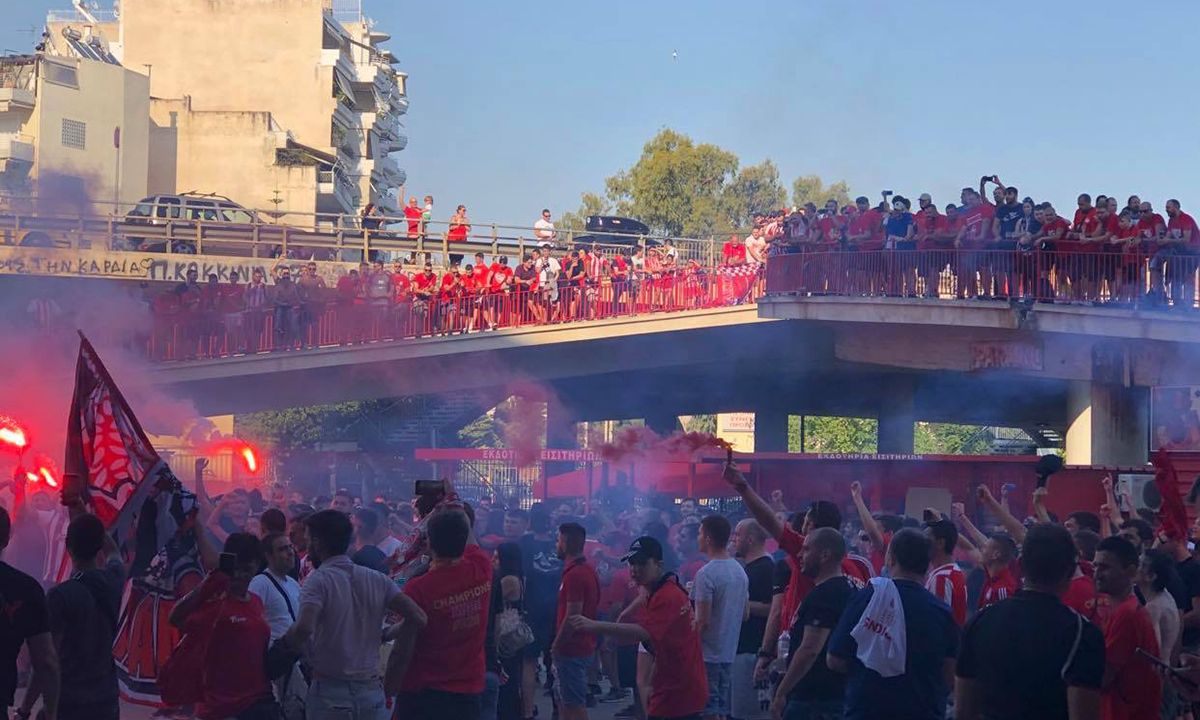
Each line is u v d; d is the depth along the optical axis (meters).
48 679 7.52
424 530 9.97
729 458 9.92
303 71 74.81
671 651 9.61
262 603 9.73
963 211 26.25
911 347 29.42
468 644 8.62
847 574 9.53
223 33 74.81
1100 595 8.66
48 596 8.20
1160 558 9.66
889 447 34.44
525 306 34.44
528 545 14.09
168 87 74.75
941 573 9.72
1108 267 25.09
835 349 30.97
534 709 14.20
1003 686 6.33
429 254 41.00
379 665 8.88
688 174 85.50
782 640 9.41
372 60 87.81
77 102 63.94
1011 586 10.01
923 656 7.60
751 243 32.09
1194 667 8.47
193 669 9.04
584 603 11.81
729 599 10.54
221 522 14.24
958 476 23.73
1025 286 25.36
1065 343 27.50
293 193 69.56
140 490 9.64
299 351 34.28
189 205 43.41
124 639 10.90
